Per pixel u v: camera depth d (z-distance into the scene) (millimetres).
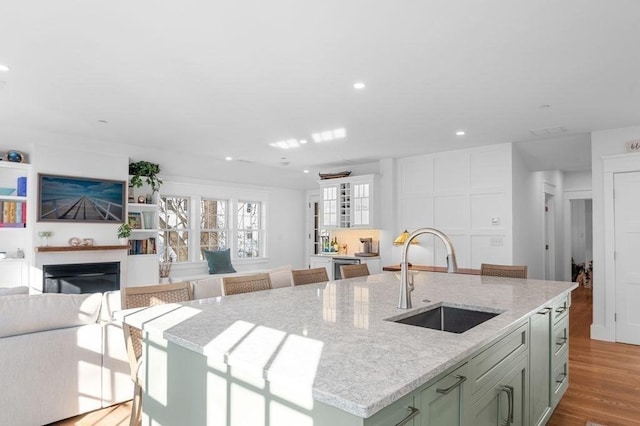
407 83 3223
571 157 5809
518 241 5562
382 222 6586
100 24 2309
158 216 6316
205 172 7043
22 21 2275
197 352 1463
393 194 6465
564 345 2904
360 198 6750
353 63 2844
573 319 5770
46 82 3219
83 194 5359
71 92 3451
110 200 5617
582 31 2369
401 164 6488
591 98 3576
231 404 1346
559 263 7836
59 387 2594
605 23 2275
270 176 7926
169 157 6258
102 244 5547
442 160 6020
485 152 5598
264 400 1231
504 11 2158
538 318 2295
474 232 5664
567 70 2951
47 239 5062
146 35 2441
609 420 2746
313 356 1289
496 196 5492
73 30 2381
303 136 5035
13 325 2457
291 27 2338
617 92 3418
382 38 2469
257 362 1229
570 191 8094
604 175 4684
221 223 7734
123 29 2367
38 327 2551
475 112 3996
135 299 2314
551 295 2492
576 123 4418
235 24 2307
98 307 2811
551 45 2551
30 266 4957
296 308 2047
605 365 3846
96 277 5410
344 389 1027
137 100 3668
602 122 4379
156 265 6164
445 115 4102
